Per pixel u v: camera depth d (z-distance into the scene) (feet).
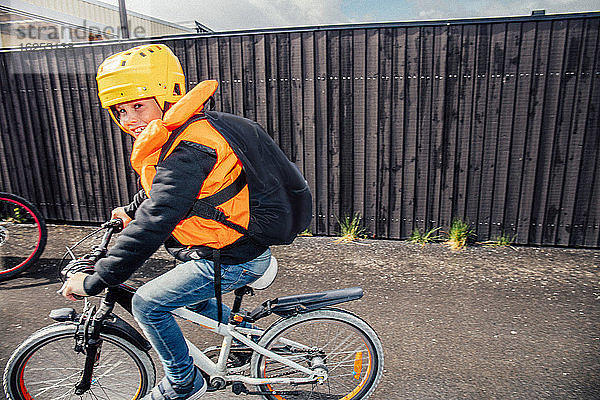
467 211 15.97
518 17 14.07
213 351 7.04
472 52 14.62
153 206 5.10
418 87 15.21
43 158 18.61
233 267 6.06
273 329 6.79
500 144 15.20
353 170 16.38
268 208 5.80
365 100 15.66
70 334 6.44
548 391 8.22
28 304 11.68
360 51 15.28
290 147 16.63
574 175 14.94
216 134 5.40
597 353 9.41
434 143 15.58
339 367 7.68
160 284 5.93
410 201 16.25
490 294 12.15
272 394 7.21
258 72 16.16
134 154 5.06
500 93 14.79
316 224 17.11
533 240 15.75
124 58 5.33
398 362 9.16
